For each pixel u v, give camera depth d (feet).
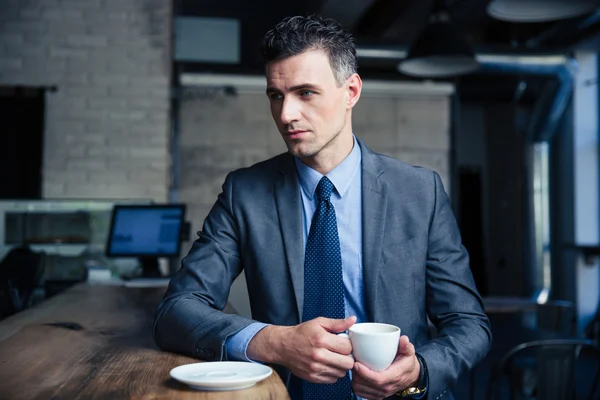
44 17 18.29
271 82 3.96
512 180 23.61
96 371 3.56
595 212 22.75
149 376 3.43
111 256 12.05
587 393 14.14
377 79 21.06
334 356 3.38
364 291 4.30
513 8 10.55
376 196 4.39
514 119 23.48
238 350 3.70
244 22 24.21
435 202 4.50
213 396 3.03
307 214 4.43
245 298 12.33
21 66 18.17
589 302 22.24
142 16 18.62
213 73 19.65
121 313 6.28
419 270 4.36
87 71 18.37
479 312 4.31
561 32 21.29
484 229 23.65
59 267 13.24
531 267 23.88
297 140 3.99
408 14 22.62
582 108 22.75
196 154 20.20
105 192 18.29
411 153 21.56
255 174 4.60
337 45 4.01
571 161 22.82
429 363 3.73
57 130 18.20
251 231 4.38
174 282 4.41
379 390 3.43
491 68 21.25
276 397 3.02
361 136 21.39
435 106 21.72
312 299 4.22
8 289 8.33
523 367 9.84
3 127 17.90
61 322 5.60
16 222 13.10
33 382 3.30
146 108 18.53
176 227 12.09
